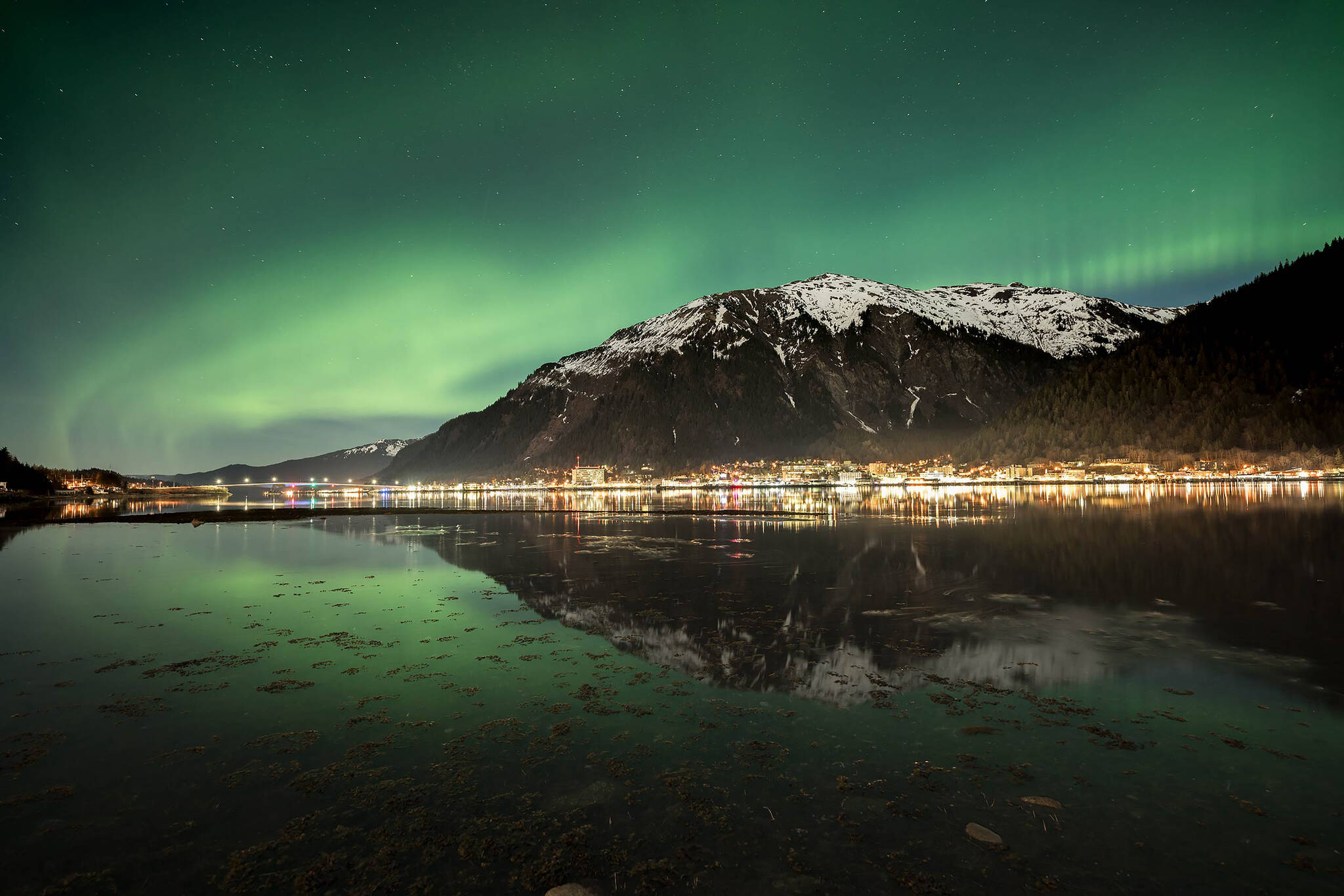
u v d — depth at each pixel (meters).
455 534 54.25
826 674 13.93
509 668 14.65
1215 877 6.84
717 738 10.62
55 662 15.25
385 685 13.46
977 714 11.49
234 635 17.88
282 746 10.37
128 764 9.77
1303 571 25.53
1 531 59.22
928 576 26.94
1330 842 7.40
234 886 6.93
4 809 8.45
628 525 62.62
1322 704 11.62
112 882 6.97
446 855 7.46
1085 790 8.72
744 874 7.05
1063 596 21.97
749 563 32.41
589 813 8.34
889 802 8.52
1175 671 13.62
